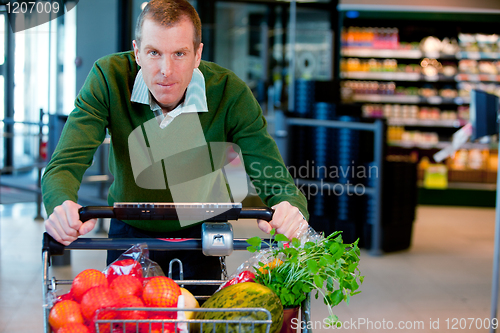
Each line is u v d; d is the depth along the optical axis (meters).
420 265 4.16
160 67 1.20
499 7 6.45
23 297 3.22
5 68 7.68
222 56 6.50
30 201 6.17
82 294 1.05
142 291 1.08
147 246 1.16
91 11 6.28
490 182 6.82
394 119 6.97
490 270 4.07
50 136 4.14
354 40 6.80
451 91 7.02
